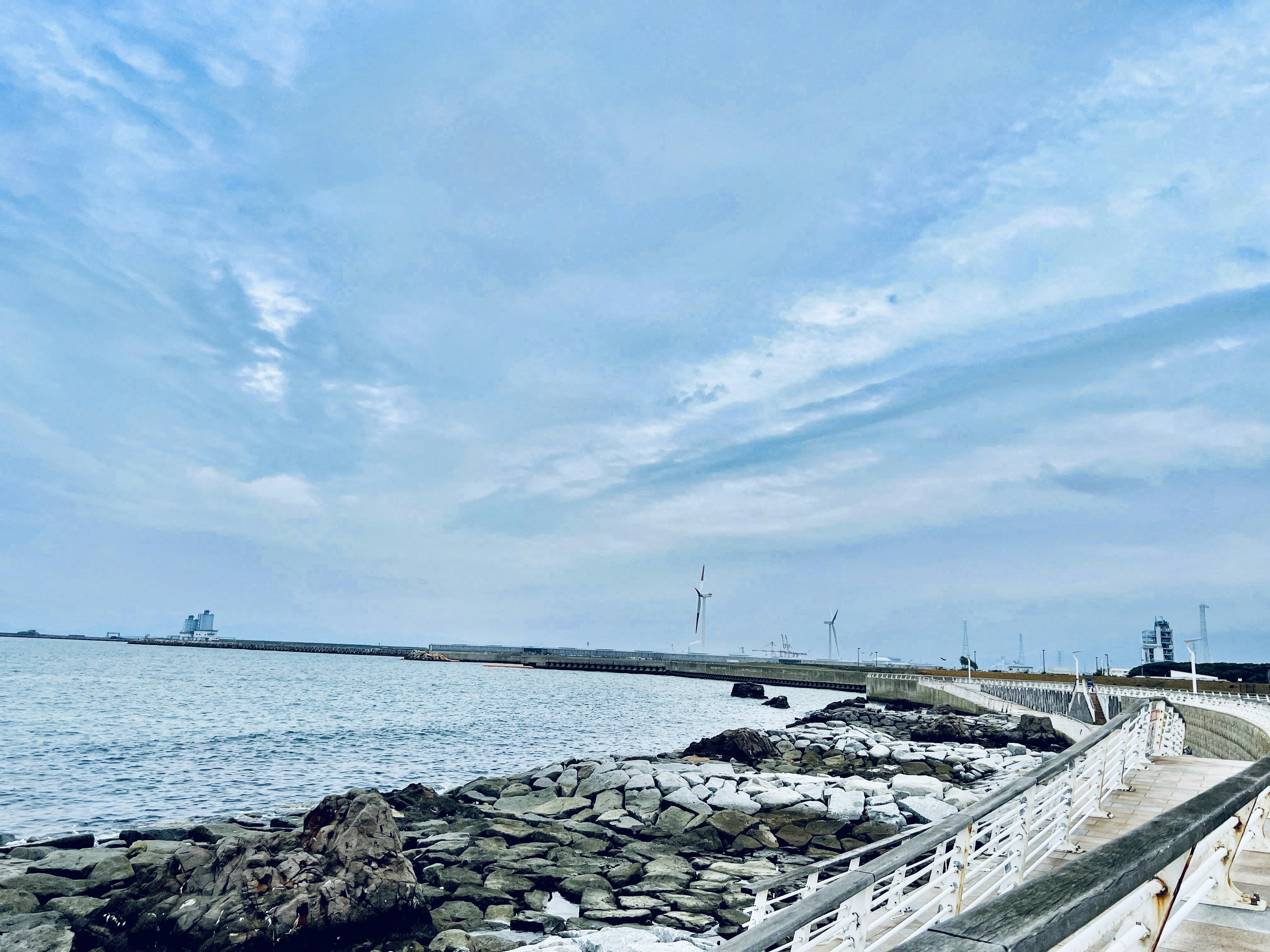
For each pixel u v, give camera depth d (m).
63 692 75.56
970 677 100.62
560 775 29.59
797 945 6.18
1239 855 6.29
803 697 119.50
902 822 22.69
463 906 16.23
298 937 13.30
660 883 18.16
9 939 13.55
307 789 31.88
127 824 25.25
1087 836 10.20
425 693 93.56
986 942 1.88
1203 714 35.53
